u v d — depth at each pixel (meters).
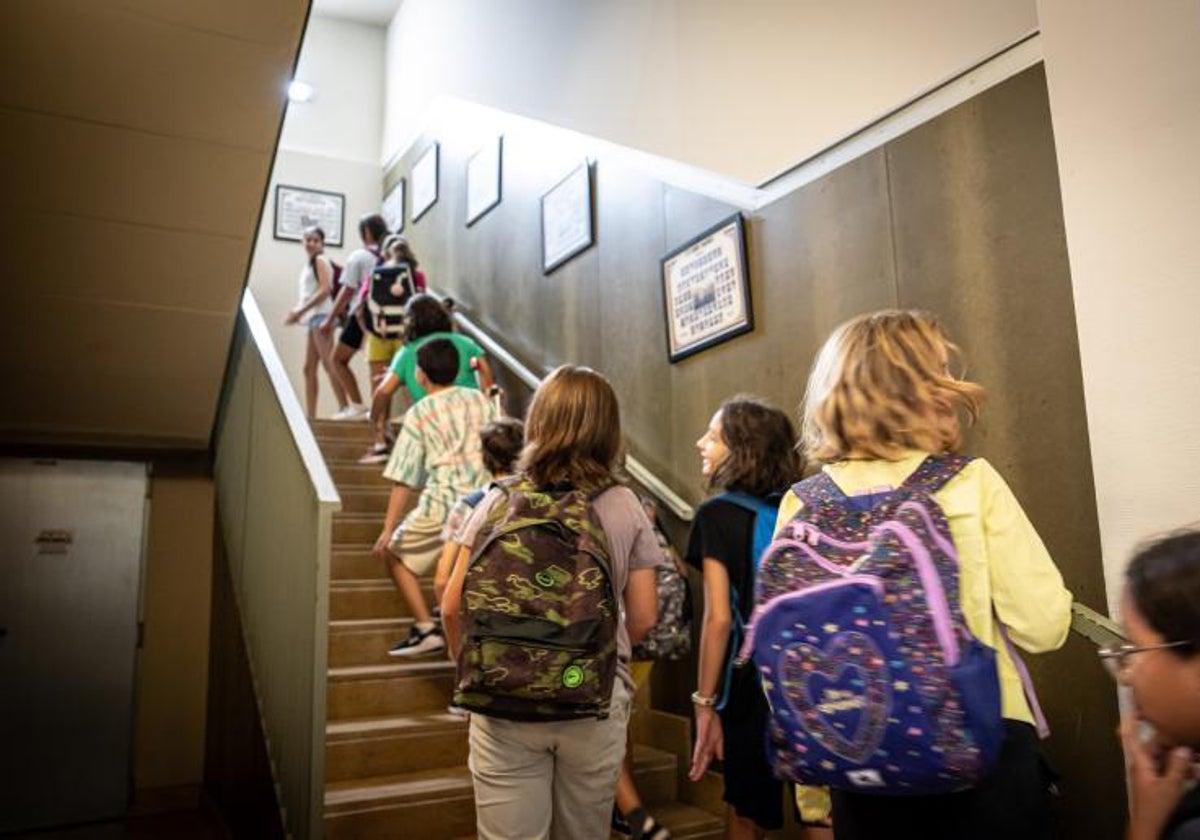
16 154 3.11
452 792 2.53
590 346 4.05
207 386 4.55
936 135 2.41
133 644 4.91
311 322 5.77
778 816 1.90
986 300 2.23
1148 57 1.73
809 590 1.14
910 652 1.06
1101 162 1.80
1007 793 1.08
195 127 3.15
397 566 3.08
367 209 7.59
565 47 4.66
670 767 2.93
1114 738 1.85
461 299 5.68
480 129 5.61
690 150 3.49
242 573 3.87
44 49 2.77
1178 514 1.62
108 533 4.95
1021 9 2.21
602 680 1.50
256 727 3.27
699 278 3.29
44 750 4.63
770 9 3.10
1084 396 1.90
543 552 1.56
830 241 2.73
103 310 3.89
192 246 3.66
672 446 3.39
